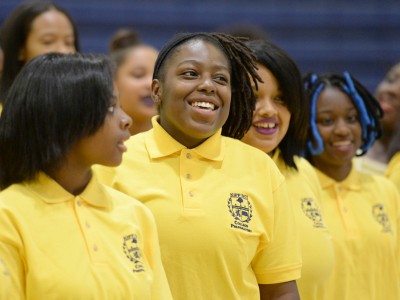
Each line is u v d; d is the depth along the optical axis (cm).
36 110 387
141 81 793
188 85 455
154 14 1388
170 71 464
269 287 479
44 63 395
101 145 397
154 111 792
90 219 399
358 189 639
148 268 415
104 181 465
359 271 611
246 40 543
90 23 1367
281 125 541
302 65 1413
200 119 455
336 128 631
